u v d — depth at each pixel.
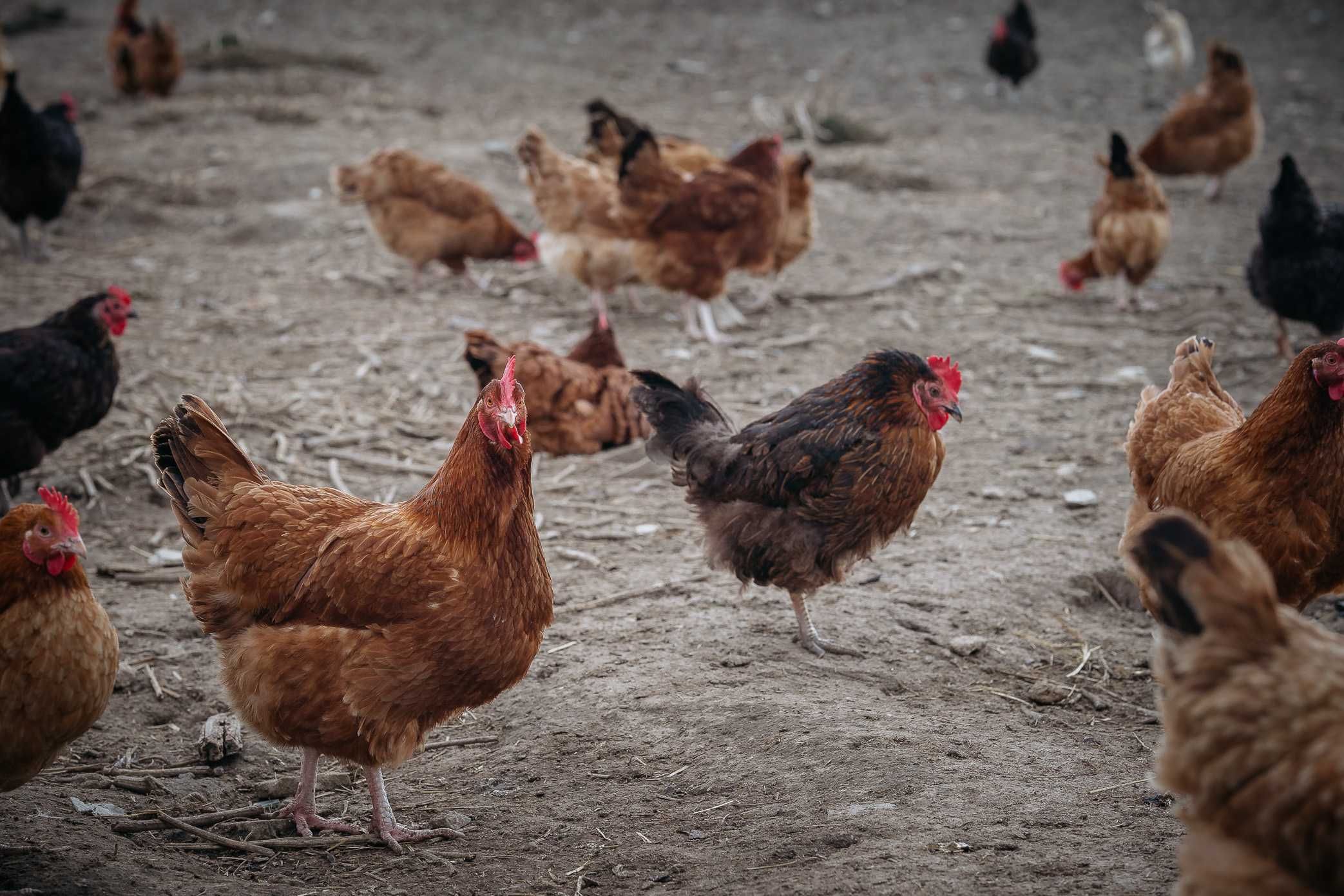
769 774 4.61
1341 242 9.24
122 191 14.27
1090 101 19.28
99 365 7.18
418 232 11.36
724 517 5.65
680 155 11.83
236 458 4.45
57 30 23.59
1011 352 10.19
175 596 6.44
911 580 6.46
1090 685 5.53
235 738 5.13
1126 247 10.73
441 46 22.55
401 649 4.09
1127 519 5.84
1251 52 21.67
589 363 8.73
